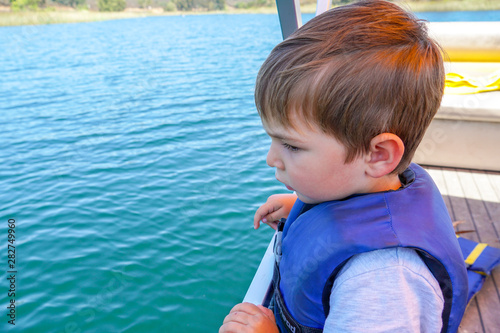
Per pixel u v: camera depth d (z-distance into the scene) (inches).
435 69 21.2
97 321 135.7
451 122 91.5
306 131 20.9
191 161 281.0
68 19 1841.8
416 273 21.2
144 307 142.3
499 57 120.0
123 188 238.4
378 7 21.2
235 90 527.5
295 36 21.0
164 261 165.5
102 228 191.5
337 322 21.8
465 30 121.2
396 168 23.2
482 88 97.3
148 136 347.3
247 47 943.7
